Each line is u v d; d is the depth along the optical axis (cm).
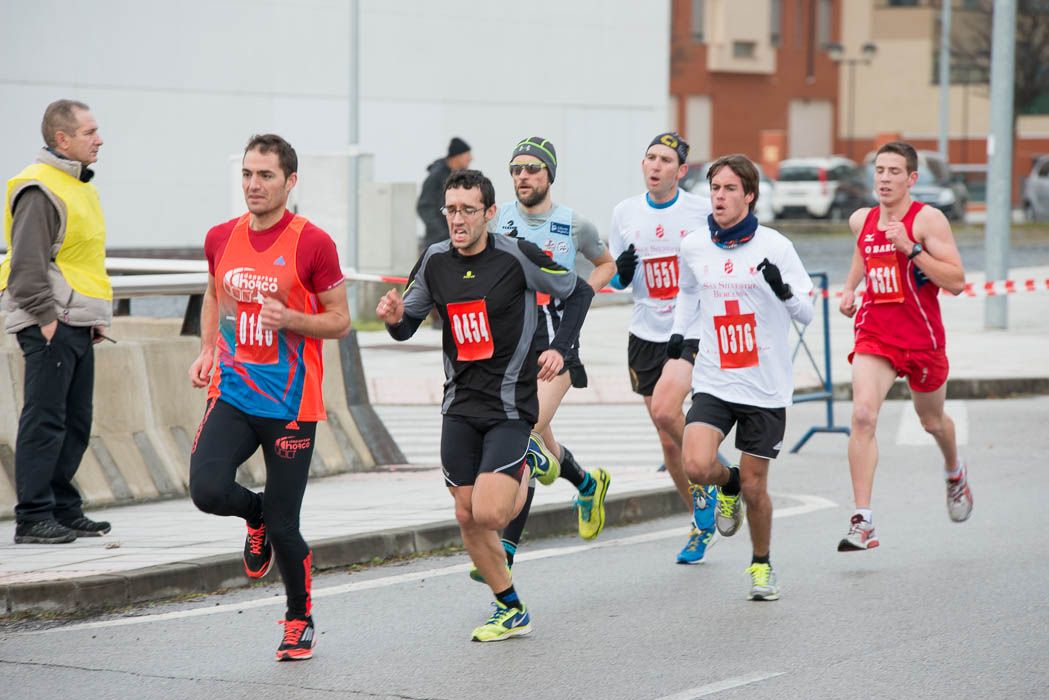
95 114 8050
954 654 1948
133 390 3089
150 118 8244
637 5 10300
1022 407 4619
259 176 1888
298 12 8769
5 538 2570
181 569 2328
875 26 19350
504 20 9656
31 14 7794
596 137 10169
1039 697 1755
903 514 2973
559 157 9988
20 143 7788
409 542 2642
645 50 10362
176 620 2170
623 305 7938
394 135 9238
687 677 1856
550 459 2262
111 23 8075
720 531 2336
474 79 9550
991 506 3031
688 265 2314
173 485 3105
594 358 5681
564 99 9988
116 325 3656
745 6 17900
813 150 19100
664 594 2327
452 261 2023
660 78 10456
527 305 2017
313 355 1953
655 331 2695
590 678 1859
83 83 7988
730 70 17850
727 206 2244
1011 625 2095
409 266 6925
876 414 2544
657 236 2655
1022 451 3762
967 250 10919
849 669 1883
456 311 2006
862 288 2628
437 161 6147
